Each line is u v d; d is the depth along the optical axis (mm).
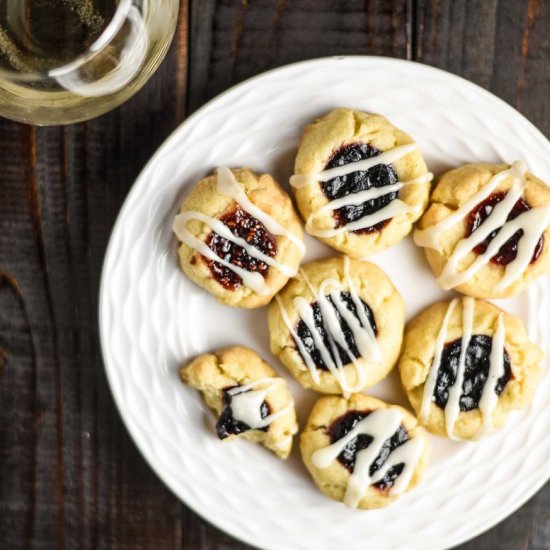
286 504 512
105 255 496
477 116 506
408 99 504
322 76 497
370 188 500
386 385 520
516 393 507
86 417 521
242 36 510
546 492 533
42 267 516
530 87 519
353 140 497
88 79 473
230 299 500
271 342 506
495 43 517
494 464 518
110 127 512
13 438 521
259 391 498
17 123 510
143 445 504
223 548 528
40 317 518
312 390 516
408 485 507
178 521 526
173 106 512
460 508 517
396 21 513
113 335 500
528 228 502
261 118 499
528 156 511
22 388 520
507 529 533
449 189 504
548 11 517
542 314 519
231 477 509
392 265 516
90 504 524
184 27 510
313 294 502
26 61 469
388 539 515
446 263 503
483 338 508
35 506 524
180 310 506
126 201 494
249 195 494
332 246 505
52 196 514
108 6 468
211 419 509
